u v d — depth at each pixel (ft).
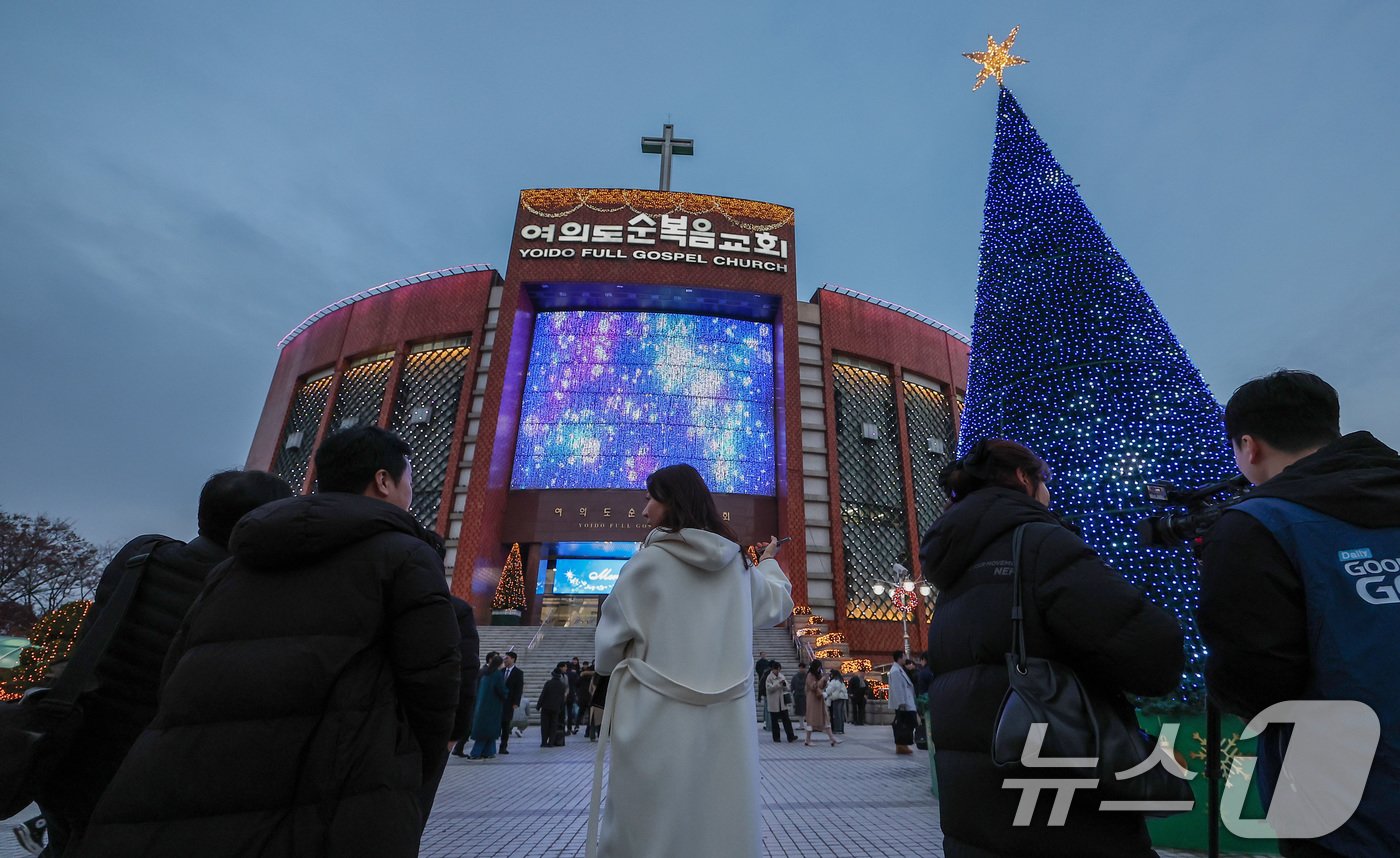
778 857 14.73
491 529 98.02
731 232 115.85
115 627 7.16
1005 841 4.70
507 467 104.22
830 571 105.29
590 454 106.22
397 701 5.83
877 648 100.94
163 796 4.75
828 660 82.17
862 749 37.81
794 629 90.79
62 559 106.22
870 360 124.06
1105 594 4.76
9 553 101.76
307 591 5.62
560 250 111.04
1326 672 4.39
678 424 108.88
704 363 113.29
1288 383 5.71
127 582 7.47
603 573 104.37
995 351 25.98
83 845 4.74
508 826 17.61
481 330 116.37
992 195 29.63
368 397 118.01
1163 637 4.61
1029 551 5.28
